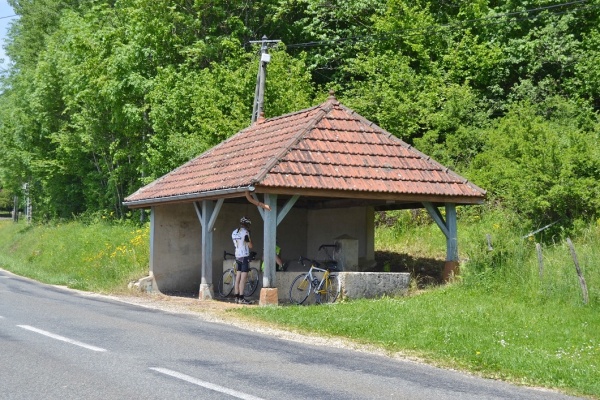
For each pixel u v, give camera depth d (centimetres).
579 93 2850
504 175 2297
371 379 882
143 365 911
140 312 1583
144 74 3400
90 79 3519
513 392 859
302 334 1294
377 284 1795
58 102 4350
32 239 4116
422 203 1942
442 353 1087
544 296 1567
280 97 2945
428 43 3170
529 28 3103
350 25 3491
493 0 3334
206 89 2980
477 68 3075
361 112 2920
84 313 1502
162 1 3275
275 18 3372
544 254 1777
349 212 2203
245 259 1858
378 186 1747
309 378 868
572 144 2159
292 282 1861
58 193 4538
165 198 1989
